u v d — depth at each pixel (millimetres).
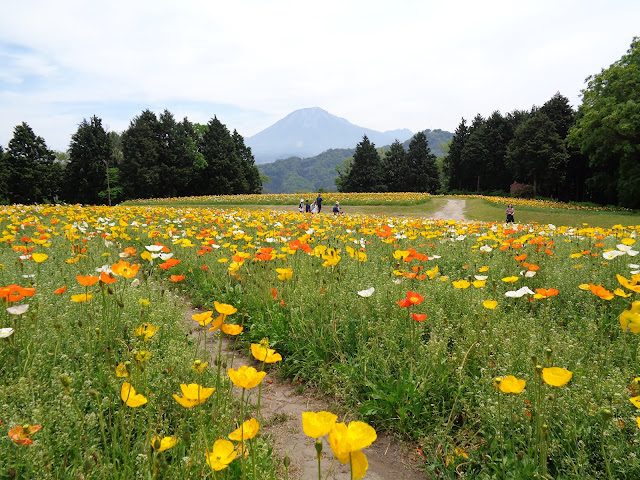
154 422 2254
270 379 3674
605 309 4020
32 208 15016
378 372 3217
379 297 4055
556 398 2291
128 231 10836
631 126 35562
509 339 3023
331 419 1166
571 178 59281
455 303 4188
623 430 2160
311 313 4117
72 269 5000
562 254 6703
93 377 2582
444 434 2463
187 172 67188
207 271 6102
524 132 59188
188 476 1727
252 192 80000
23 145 60344
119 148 82688
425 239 8469
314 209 35656
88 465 1575
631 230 9531
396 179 83375
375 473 2420
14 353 2471
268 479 1846
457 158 76938
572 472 1997
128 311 3590
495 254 6375
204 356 3193
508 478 2016
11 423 1812
